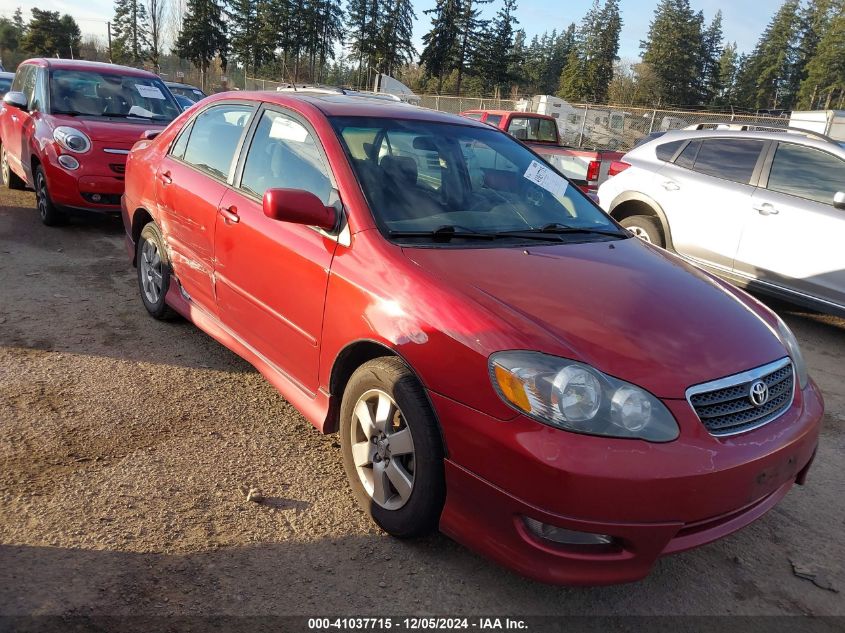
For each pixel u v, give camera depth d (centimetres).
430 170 347
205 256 400
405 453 266
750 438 244
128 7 7619
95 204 732
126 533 269
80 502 286
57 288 561
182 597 238
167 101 873
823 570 288
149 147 497
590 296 273
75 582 240
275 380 346
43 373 402
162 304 480
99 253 684
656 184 712
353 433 294
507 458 228
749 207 638
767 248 623
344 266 294
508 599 254
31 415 353
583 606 254
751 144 663
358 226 299
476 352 240
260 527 282
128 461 320
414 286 267
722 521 242
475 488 240
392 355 279
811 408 282
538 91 10594
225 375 423
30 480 297
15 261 630
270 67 8162
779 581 279
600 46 8544
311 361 315
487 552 240
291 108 367
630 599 261
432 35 7625
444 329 250
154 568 251
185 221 420
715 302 297
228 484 310
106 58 7094
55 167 714
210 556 261
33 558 250
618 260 323
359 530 286
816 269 591
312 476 323
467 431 239
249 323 364
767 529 316
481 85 8212
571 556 226
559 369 228
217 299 395
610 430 223
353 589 251
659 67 7762
